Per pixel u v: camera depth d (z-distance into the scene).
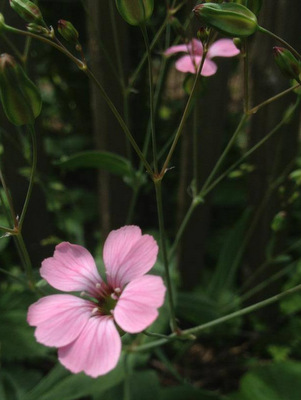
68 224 0.23
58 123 0.31
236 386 0.21
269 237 0.21
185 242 0.22
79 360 0.13
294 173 0.18
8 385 0.19
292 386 0.19
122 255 0.14
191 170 0.20
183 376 0.21
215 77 0.19
